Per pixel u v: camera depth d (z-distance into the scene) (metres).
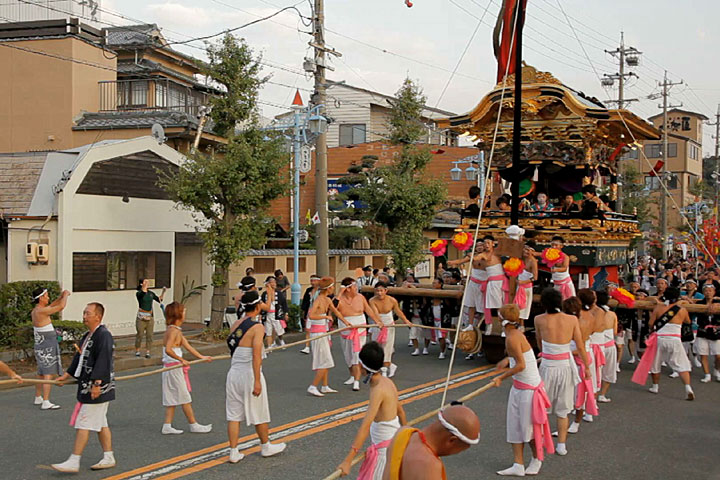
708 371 13.12
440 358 15.45
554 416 10.43
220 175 17.17
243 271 21.89
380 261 29.19
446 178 39.53
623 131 15.01
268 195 18.23
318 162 19.22
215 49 18.25
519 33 12.66
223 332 17.38
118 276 18.28
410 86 28.41
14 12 27.83
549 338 8.36
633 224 16.20
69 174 16.95
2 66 25.31
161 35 29.36
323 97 19.30
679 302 11.80
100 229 17.75
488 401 11.09
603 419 10.14
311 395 11.59
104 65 26.36
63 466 7.36
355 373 12.07
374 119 43.53
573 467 7.88
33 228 16.81
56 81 24.91
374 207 26.38
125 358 14.74
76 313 17.05
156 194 19.34
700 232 29.64
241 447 8.51
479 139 15.74
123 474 7.48
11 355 14.33
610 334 11.12
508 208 15.27
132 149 18.59
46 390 10.63
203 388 12.25
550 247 13.59
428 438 3.74
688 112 64.00
